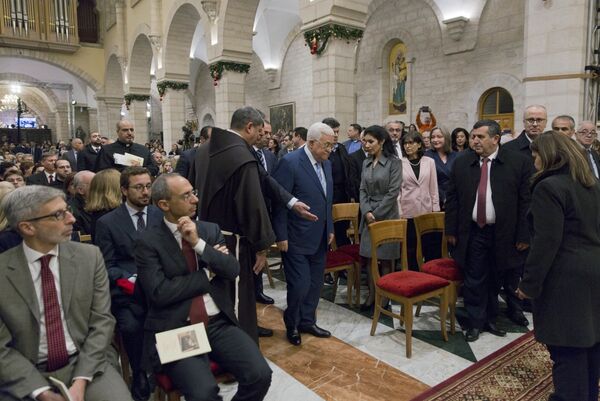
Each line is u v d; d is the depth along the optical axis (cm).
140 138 1773
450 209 348
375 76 1338
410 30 1216
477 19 1054
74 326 198
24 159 769
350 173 493
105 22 2003
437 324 367
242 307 268
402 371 289
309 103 1565
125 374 271
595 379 218
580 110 492
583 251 201
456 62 1116
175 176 218
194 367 197
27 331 185
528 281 206
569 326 200
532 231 213
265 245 262
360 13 701
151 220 295
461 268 344
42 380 180
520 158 326
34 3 1834
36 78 2159
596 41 488
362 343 331
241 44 1098
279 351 320
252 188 260
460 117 1120
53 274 194
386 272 404
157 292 208
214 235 238
